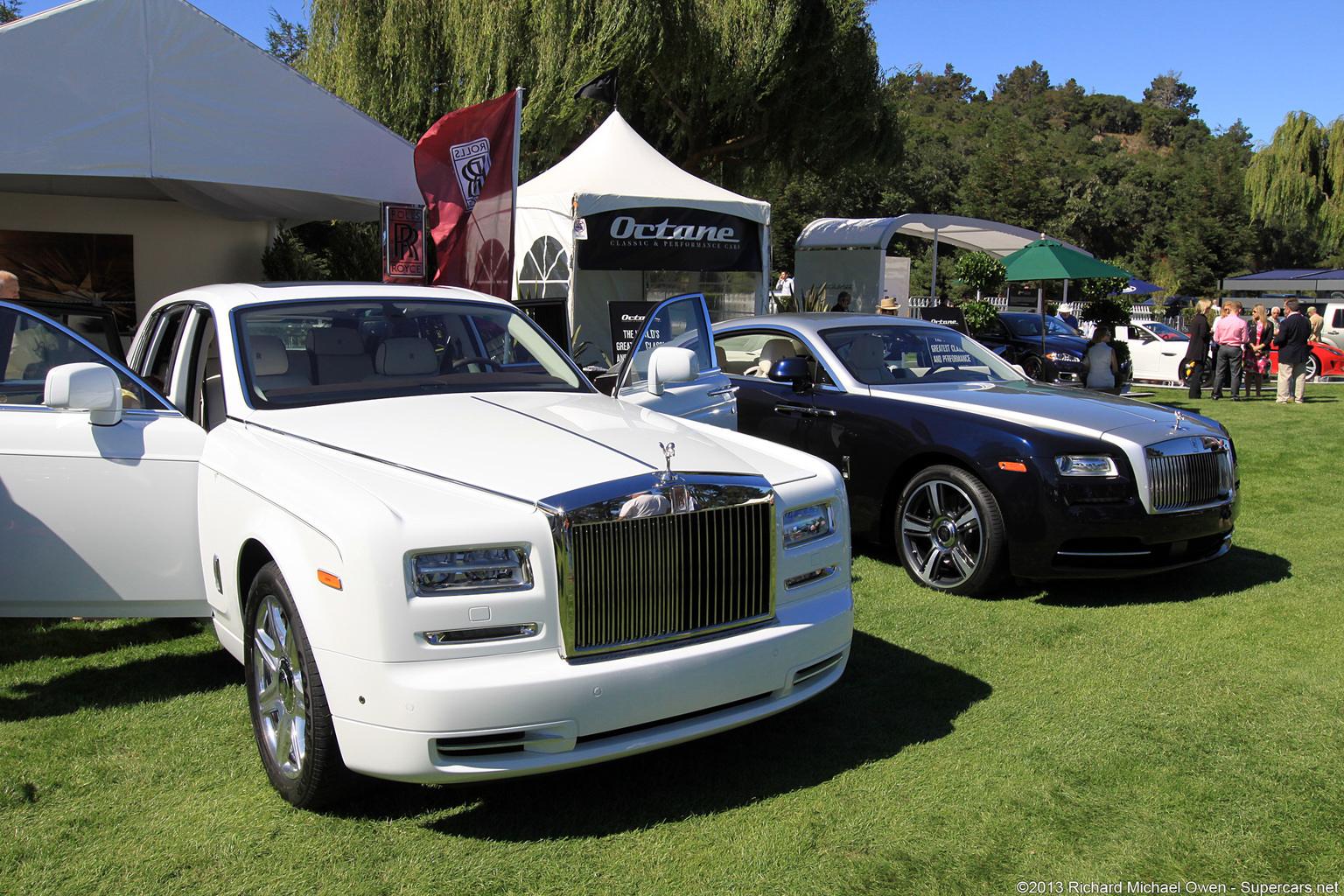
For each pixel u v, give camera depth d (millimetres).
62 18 7520
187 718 3736
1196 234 69812
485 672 2703
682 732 2936
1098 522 4945
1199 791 3141
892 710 3826
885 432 5758
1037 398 5820
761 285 12570
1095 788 3174
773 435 6527
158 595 3799
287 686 3113
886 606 5180
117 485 3717
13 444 3717
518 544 2789
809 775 3301
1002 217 76500
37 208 12016
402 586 2672
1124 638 4648
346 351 4070
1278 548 6398
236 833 2914
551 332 8547
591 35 14945
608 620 2854
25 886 2627
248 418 3701
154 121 7898
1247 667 4250
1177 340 20359
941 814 3025
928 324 7090
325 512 2832
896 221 18484
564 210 11266
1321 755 3381
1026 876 2689
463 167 8039
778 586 3186
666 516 2936
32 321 3939
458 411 3709
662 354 4516
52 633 4750
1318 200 34781
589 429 3523
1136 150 144125
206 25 8023
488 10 14078
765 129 21531
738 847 2850
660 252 11773
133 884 2648
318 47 15312
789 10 18734
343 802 3053
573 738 2770
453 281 8125
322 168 8695
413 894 2609
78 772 3289
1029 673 4203
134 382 3863
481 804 3115
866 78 21219
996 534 5145
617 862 2771
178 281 13062
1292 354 15836
